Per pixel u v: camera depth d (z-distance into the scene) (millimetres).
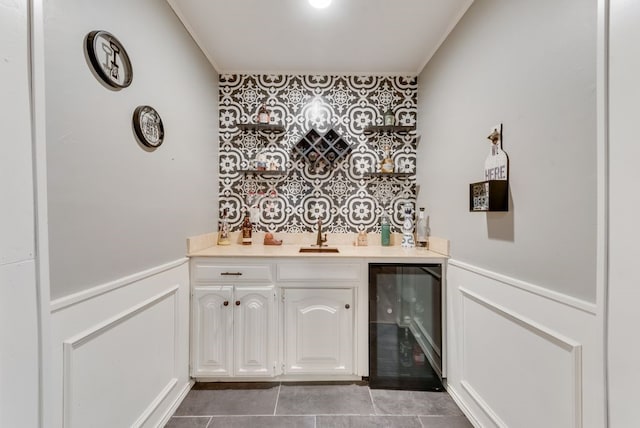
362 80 2365
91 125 1013
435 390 1765
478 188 1366
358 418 1535
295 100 2346
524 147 1141
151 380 1376
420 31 1823
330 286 1806
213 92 2203
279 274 1790
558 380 971
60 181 890
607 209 796
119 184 1158
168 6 1534
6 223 593
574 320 914
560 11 970
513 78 1206
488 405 1362
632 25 723
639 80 707
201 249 1961
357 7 1614
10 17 610
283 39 1910
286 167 2352
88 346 997
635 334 728
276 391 1748
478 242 1455
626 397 752
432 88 2062
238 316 1780
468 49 1569
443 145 1878
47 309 694
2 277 582
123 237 1182
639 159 711
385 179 2375
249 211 2338
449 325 1751
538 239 1064
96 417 1029
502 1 1277
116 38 1128
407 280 1812
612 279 787
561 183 967
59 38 881
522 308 1142
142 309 1306
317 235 2307
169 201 1548
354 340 1818
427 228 2143
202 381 1834
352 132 2365
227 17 1694
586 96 874
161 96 1466
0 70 586
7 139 600
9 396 591
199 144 1949
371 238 2348
